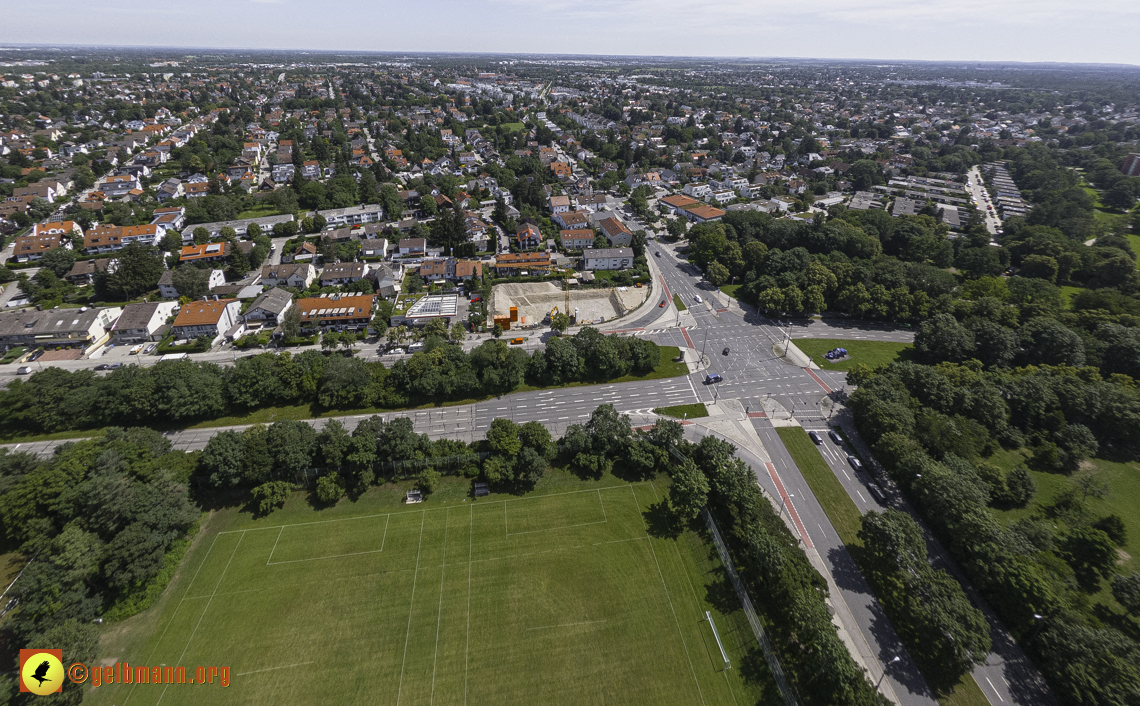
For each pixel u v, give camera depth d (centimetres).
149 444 9069
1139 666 5916
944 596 6719
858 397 10806
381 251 19112
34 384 10506
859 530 8738
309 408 11388
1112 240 19300
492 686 6531
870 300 15375
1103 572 7662
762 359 13775
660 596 7625
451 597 7606
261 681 6569
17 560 7756
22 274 15812
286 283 16638
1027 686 6538
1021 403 10619
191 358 13062
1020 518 8769
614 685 6544
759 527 7944
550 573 7962
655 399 12106
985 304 13950
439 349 12394
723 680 6625
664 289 17762
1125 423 10000
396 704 6362
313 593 7644
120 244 18650
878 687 6525
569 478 9725
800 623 6575
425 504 9156
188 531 8444
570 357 12412
